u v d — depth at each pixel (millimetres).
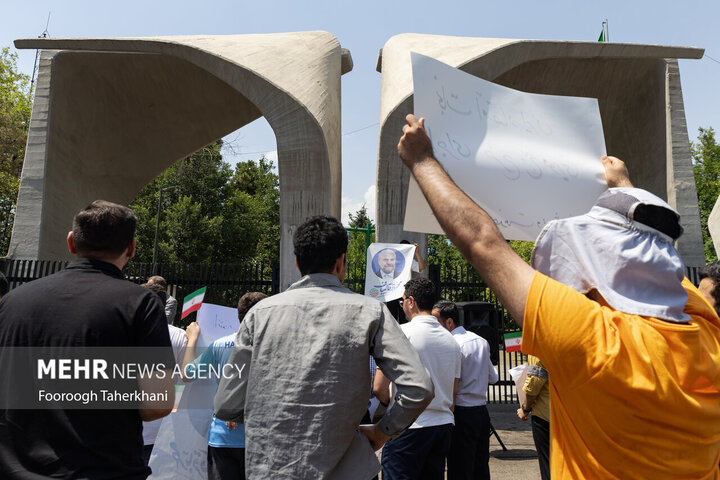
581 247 1034
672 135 11336
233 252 34188
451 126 1368
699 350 942
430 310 3826
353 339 1982
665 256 986
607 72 12242
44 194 12000
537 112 1511
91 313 1848
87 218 2051
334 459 1848
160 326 1953
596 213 1088
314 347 1964
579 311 908
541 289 932
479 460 4281
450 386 3586
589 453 934
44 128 12203
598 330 893
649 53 11125
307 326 2012
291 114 11148
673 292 992
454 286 10453
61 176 12742
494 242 1023
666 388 863
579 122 1542
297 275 10781
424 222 1397
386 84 11641
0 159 23641
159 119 14992
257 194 41188
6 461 1715
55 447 1718
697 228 10891
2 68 25969
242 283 10703
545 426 3732
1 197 25172
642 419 881
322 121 11141
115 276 2045
